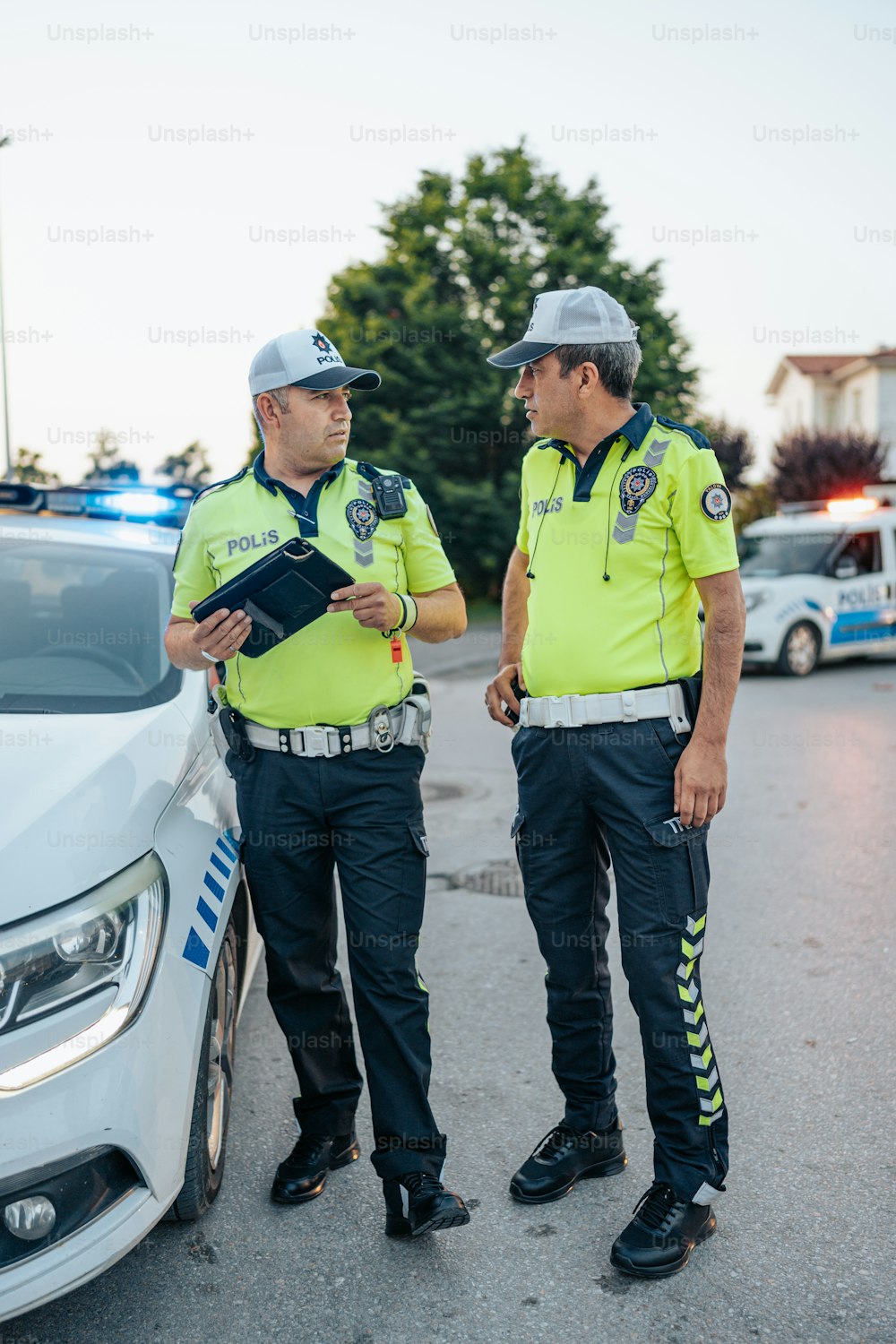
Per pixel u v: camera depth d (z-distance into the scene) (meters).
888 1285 2.23
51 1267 1.90
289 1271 2.32
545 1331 2.13
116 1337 2.13
